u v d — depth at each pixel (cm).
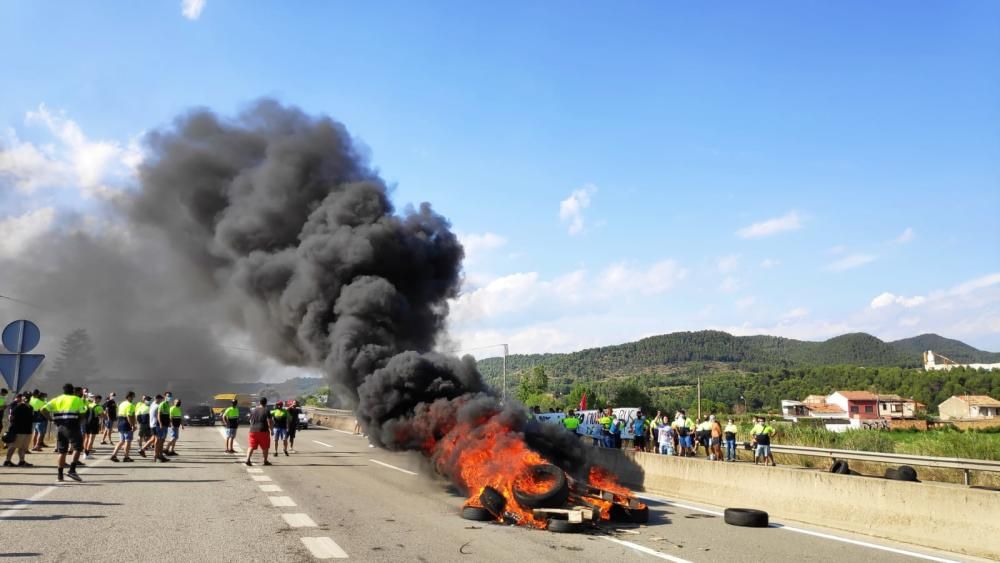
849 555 877
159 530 894
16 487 1276
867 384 11894
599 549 872
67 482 1368
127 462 1834
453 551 823
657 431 2441
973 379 10994
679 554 855
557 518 1009
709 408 8131
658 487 1508
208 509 1084
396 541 873
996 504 897
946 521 946
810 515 1145
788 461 2336
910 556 884
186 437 3241
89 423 1925
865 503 1060
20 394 1927
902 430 5156
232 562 723
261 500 1206
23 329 1573
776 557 852
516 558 798
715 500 1341
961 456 2216
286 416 2255
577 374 18750
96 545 790
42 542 798
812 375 12738
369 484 1498
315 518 1029
